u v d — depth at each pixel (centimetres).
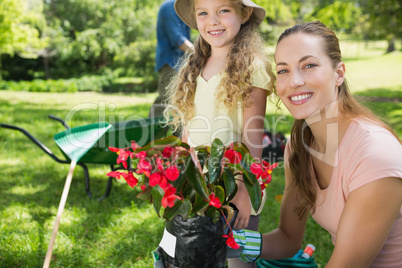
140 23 2697
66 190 253
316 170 168
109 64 2817
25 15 1752
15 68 2750
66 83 2072
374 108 170
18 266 251
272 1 838
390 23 1080
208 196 129
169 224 143
